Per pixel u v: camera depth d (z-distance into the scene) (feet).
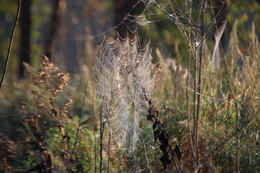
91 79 37.14
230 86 37.70
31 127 34.47
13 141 34.73
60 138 34.53
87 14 166.61
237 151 33.42
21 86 50.11
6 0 130.82
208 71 40.78
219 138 35.81
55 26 112.16
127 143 37.06
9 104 42.91
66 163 32.27
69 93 41.24
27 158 33.60
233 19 66.59
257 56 38.27
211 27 37.91
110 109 35.47
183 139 37.01
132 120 37.47
